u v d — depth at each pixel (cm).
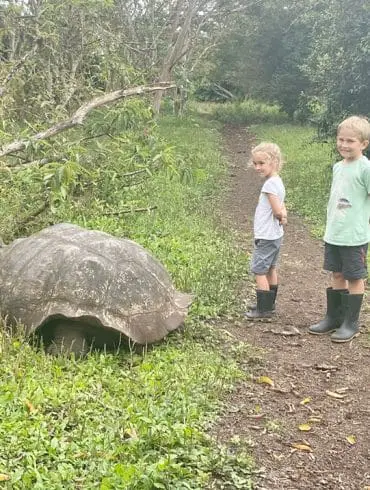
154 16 1566
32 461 249
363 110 1003
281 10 2059
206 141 1537
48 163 502
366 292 536
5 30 770
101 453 259
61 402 297
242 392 343
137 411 294
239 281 539
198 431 289
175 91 1900
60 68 900
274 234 450
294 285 559
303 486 263
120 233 610
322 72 1046
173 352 369
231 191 1050
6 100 698
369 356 399
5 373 325
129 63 1009
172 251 591
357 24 966
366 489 263
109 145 625
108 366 344
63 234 395
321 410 329
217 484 255
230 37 2112
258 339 422
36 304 359
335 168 427
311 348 411
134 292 365
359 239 413
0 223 542
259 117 2206
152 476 240
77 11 867
